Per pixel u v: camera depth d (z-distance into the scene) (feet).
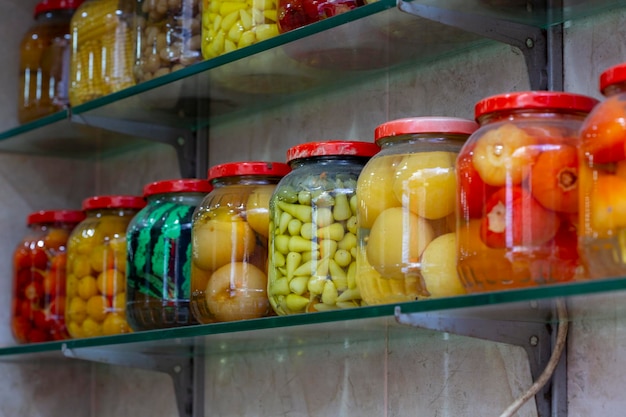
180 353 5.60
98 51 5.74
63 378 6.52
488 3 4.01
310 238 4.10
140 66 5.33
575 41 4.21
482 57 4.55
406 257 3.71
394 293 3.75
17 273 6.01
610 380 3.92
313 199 4.13
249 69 4.84
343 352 4.97
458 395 4.44
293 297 4.10
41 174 6.70
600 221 3.15
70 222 5.98
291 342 4.98
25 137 6.16
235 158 5.79
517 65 4.40
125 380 6.31
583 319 3.97
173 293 4.90
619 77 3.23
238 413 5.49
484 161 3.45
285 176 4.35
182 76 4.95
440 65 4.73
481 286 3.46
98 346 5.11
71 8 6.26
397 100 4.91
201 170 5.99
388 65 4.82
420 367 4.61
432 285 3.67
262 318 4.12
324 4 4.35
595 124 3.22
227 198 4.58
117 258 5.45
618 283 2.97
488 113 3.55
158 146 6.35
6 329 6.43
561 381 4.06
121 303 5.40
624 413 3.86
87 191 6.82
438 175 3.73
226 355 5.60
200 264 4.58
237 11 4.74
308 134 5.36
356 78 5.04
